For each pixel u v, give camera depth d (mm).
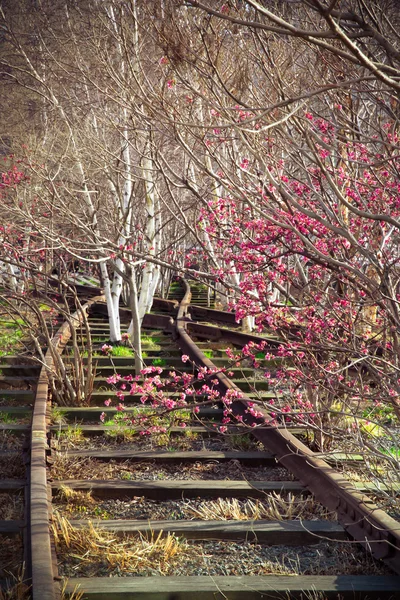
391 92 3547
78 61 8188
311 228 4656
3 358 9484
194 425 6879
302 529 4355
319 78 4660
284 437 5754
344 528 4383
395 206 4438
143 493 5047
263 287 5324
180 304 15211
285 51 5160
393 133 4371
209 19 4305
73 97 9055
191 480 5254
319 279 5809
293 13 4980
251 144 4824
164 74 5871
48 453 5734
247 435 6426
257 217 5473
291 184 5125
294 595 3576
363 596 3584
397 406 4629
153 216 10188
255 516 4609
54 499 4918
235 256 5234
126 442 6441
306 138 4031
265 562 4008
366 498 4445
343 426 6094
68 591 3516
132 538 4270
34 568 3504
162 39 4355
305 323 5453
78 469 5555
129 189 10211
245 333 11203
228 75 5070
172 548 4086
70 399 7504
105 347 6141
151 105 4926
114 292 11195
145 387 5348
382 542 3988
